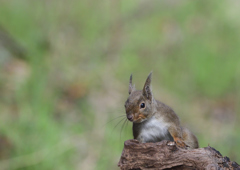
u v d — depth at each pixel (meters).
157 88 15.34
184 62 16.69
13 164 11.13
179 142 8.41
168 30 18.02
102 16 16.88
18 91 13.20
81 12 16.25
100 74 15.13
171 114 8.69
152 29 17.92
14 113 12.81
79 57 15.30
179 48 17.25
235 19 19.06
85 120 13.21
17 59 15.04
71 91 14.09
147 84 8.62
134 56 16.45
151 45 17.14
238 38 18.03
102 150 11.99
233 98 15.62
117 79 15.27
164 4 18.80
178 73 16.22
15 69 14.55
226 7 19.66
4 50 14.88
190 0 19.31
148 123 8.64
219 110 15.04
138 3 18.52
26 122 12.17
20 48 15.20
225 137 13.09
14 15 15.87
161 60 16.55
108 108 13.78
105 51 16.19
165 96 15.00
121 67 15.77
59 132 12.23
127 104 8.59
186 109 14.62
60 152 11.64
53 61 14.21
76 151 11.84
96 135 12.51
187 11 19.05
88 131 12.70
